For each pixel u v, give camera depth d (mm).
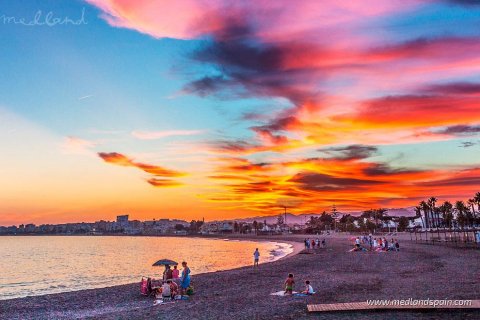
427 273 32906
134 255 125062
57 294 30984
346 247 89750
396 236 146000
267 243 198875
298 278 33875
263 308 20531
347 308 18031
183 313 20344
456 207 130375
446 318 15875
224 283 33219
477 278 28438
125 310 22203
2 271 75250
